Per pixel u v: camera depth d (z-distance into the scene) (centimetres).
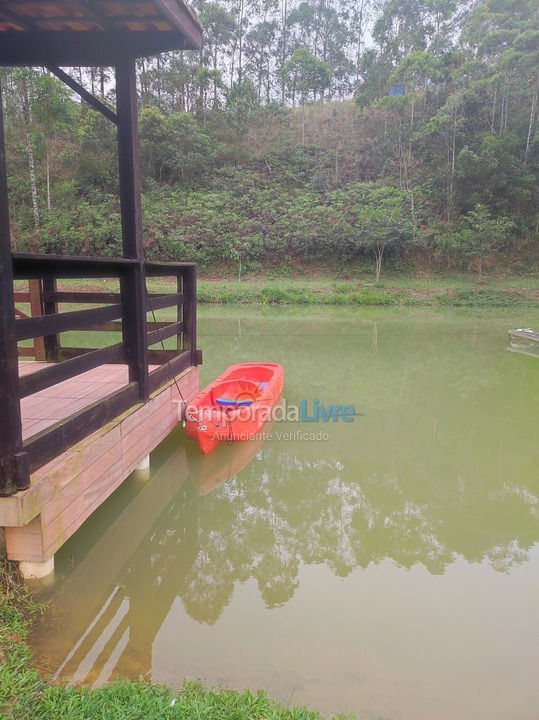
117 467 357
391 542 383
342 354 1092
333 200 2680
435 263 2522
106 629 275
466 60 3019
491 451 577
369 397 784
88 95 387
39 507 255
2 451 242
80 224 2420
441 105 3083
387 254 2520
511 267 2466
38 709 197
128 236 393
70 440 302
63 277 296
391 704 223
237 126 3100
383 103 2981
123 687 214
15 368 243
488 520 420
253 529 402
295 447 579
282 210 2645
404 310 1909
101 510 408
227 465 529
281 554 365
